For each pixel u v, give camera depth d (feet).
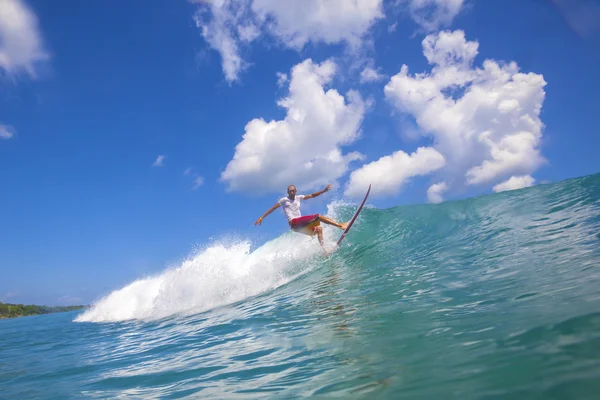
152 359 14.24
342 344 10.14
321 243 31.07
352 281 20.04
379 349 8.96
